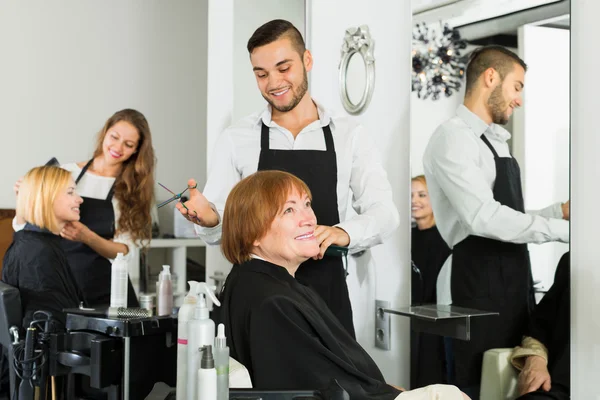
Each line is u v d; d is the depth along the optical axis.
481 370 2.03
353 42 2.56
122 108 4.32
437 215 2.19
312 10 2.80
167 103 4.46
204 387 1.22
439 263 2.18
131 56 4.34
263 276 1.70
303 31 2.83
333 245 2.11
